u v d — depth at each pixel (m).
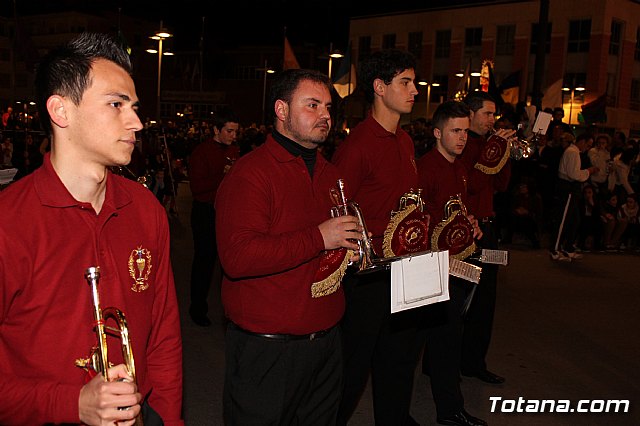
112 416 1.62
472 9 41.53
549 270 9.83
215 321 6.37
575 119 36.53
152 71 58.38
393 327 3.75
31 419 1.68
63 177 1.79
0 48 61.94
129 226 1.93
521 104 13.43
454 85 42.59
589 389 5.09
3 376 1.69
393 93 3.57
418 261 2.92
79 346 1.79
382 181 3.61
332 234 2.62
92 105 1.75
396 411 3.86
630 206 12.26
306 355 2.76
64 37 60.19
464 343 5.21
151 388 2.07
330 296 2.85
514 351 5.92
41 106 1.79
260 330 2.70
